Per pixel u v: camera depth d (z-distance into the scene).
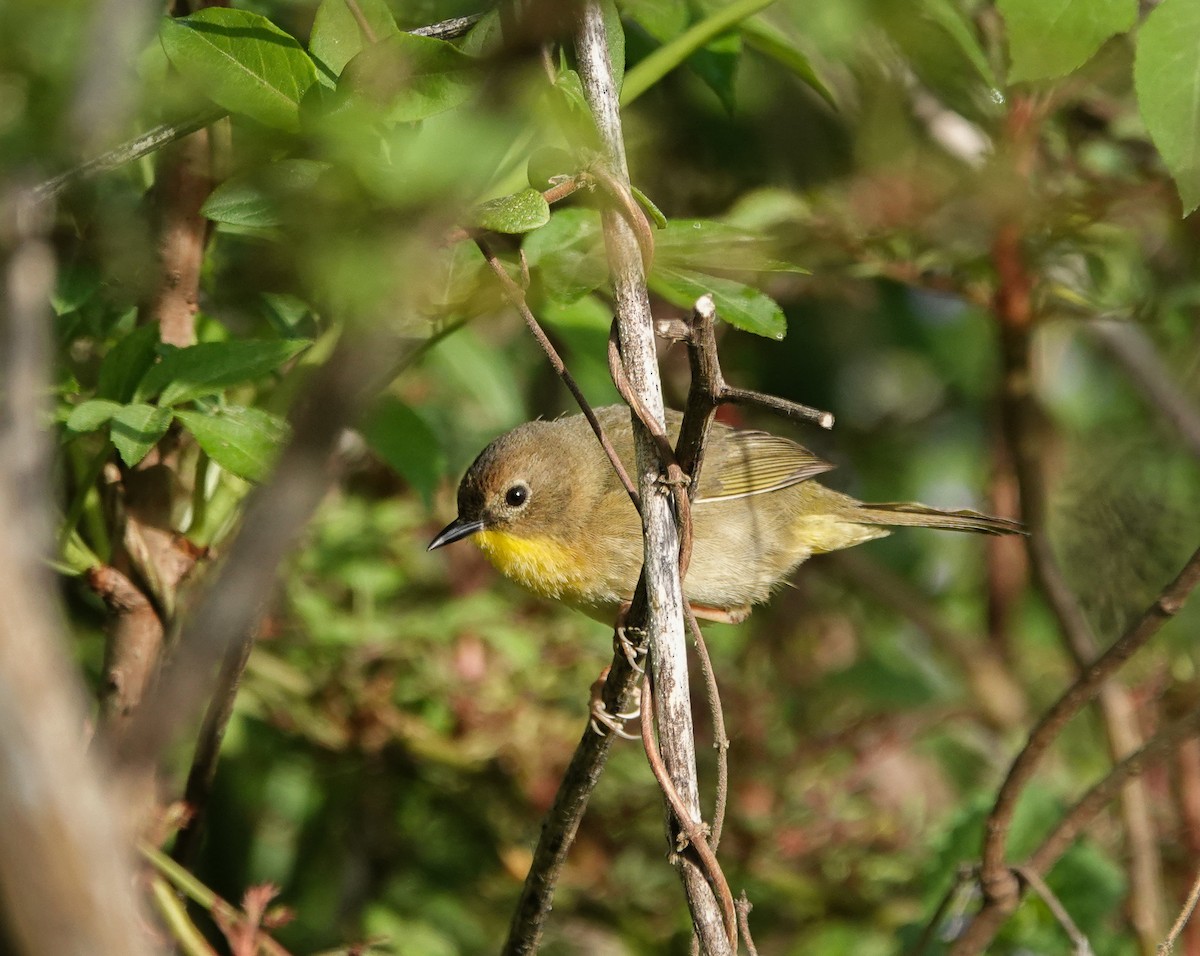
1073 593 12.02
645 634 5.96
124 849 2.50
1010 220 8.80
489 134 3.28
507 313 10.34
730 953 5.41
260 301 7.61
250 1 7.66
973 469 14.00
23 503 2.60
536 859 6.88
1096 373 13.27
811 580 12.66
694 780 5.45
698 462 5.51
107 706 6.82
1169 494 12.00
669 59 7.18
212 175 6.70
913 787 12.08
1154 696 10.98
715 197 10.37
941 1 8.27
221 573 2.66
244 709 9.77
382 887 10.57
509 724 10.12
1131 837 9.73
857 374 13.76
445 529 9.45
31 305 2.85
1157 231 9.70
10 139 2.76
